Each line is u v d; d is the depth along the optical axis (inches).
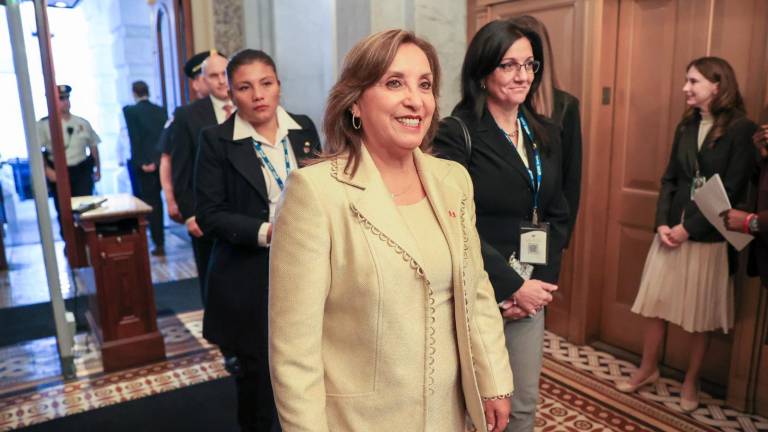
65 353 134.3
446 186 51.9
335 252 45.4
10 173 188.1
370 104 46.7
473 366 51.0
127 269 139.6
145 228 141.3
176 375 135.9
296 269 44.7
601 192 139.9
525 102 81.9
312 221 44.8
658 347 122.0
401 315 45.8
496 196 75.9
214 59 132.5
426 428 47.9
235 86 87.1
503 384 54.5
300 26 215.9
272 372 45.6
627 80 134.0
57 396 126.4
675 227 113.9
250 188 89.0
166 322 171.3
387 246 45.5
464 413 52.9
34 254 251.6
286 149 92.9
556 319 152.6
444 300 48.8
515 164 75.7
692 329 111.7
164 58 237.0
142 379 134.3
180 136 131.1
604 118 135.9
